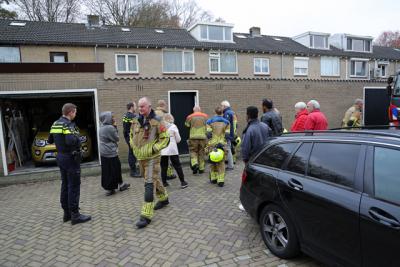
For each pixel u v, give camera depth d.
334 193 2.75
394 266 2.23
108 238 4.16
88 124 11.35
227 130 6.60
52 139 4.84
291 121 15.40
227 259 3.48
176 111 12.34
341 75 19.81
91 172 8.23
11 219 5.14
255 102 14.20
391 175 2.42
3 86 8.23
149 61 14.82
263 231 3.64
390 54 23.77
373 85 18.42
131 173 7.82
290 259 3.38
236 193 5.96
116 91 10.83
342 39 22.88
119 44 14.18
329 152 3.02
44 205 5.85
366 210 2.44
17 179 7.84
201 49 15.72
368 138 2.74
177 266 3.38
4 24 15.35
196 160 7.68
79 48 13.88
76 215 4.72
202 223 4.52
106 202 5.75
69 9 31.27
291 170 3.33
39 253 3.84
